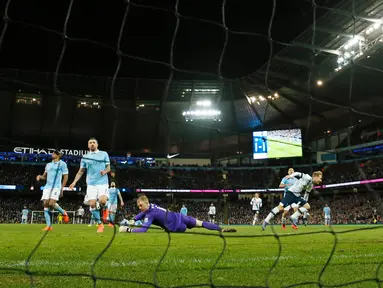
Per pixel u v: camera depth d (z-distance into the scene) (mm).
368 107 35156
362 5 26609
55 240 6727
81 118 41031
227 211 36812
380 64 29625
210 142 41969
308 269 3611
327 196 39625
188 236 7809
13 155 35250
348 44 30734
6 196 36969
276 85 38875
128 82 40938
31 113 39750
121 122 41750
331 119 38500
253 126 43094
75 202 37969
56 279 3066
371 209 33500
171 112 43031
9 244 5883
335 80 33688
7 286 2773
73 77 39469
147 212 6332
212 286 2650
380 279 3131
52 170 9445
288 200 10586
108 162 8570
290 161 39750
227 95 42750
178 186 38188
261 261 4051
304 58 34000
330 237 7910
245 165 40188
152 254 4602
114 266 3674
